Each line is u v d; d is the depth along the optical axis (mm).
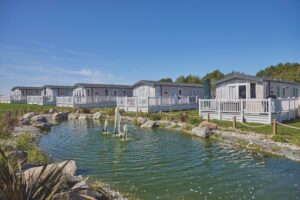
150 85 38875
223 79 25719
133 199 7293
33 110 35500
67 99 43812
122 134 18375
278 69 73250
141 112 29656
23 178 4918
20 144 12914
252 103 20188
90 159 11727
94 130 21031
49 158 11508
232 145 14203
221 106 22219
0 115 26219
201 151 13008
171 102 34906
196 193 7805
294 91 31859
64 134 19078
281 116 20781
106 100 46344
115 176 9344
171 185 8453
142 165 10703
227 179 8930
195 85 45688
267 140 14438
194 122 20953
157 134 18500
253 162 10875
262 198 7391
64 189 6254
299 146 12891
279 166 10203
